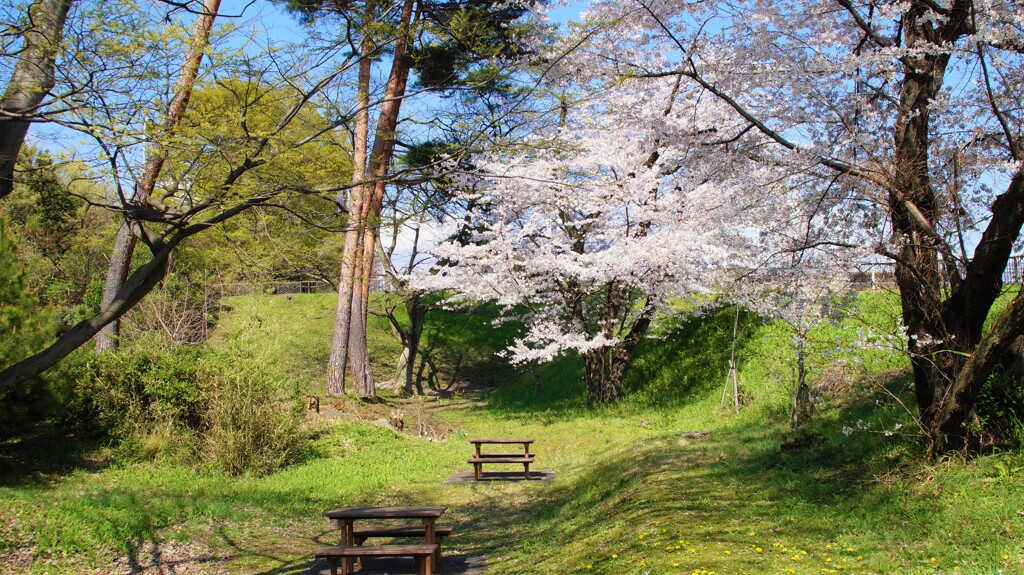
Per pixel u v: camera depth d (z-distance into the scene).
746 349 15.20
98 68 5.03
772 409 11.59
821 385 10.95
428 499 10.06
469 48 7.45
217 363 11.38
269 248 8.38
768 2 8.12
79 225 18.00
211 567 6.67
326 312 25.25
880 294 8.83
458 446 14.56
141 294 5.49
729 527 5.76
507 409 19.62
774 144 8.02
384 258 20.03
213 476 10.17
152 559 6.73
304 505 9.27
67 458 9.91
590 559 5.75
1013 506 4.75
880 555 4.62
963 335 6.17
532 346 25.83
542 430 15.57
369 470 11.64
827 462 7.52
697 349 16.88
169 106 5.64
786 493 6.72
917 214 6.14
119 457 10.24
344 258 14.14
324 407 16.02
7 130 5.03
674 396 15.46
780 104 8.07
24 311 9.24
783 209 8.16
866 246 6.71
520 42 9.73
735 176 8.39
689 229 13.94
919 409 6.46
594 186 12.60
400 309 29.61
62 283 20.06
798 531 5.46
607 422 14.76
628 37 9.53
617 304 16.33
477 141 7.35
